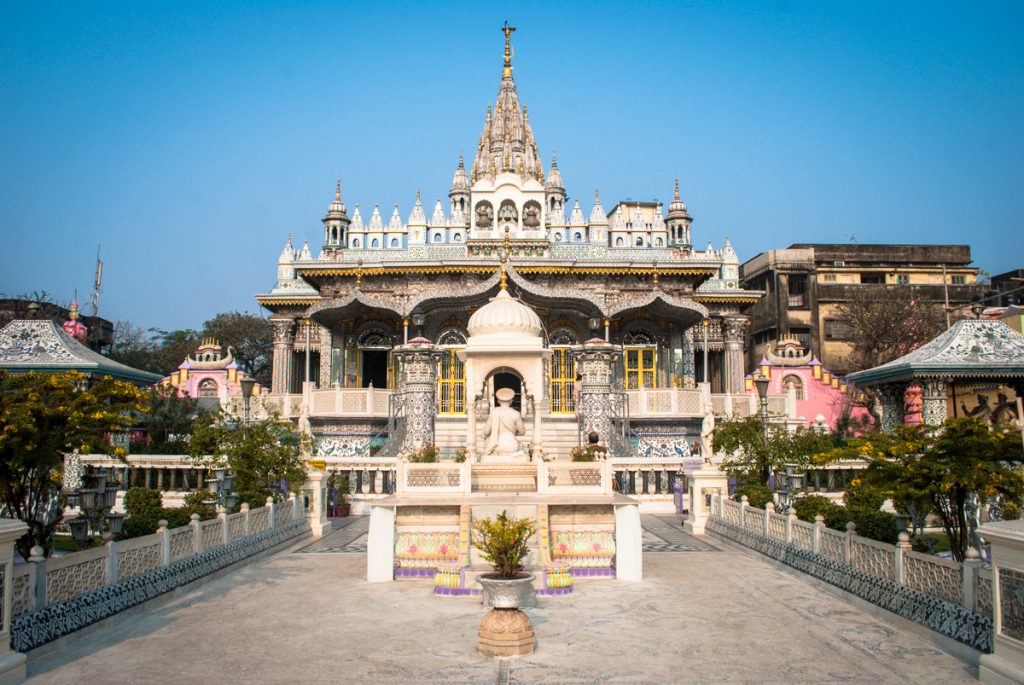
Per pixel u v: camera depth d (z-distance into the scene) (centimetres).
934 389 2341
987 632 930
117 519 1419
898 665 942
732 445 2306
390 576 1480
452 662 953
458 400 3872
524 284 3788
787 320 7106
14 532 862
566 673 912
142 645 1029
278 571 1590
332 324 4347
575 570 1509
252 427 2177
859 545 1298
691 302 3975
